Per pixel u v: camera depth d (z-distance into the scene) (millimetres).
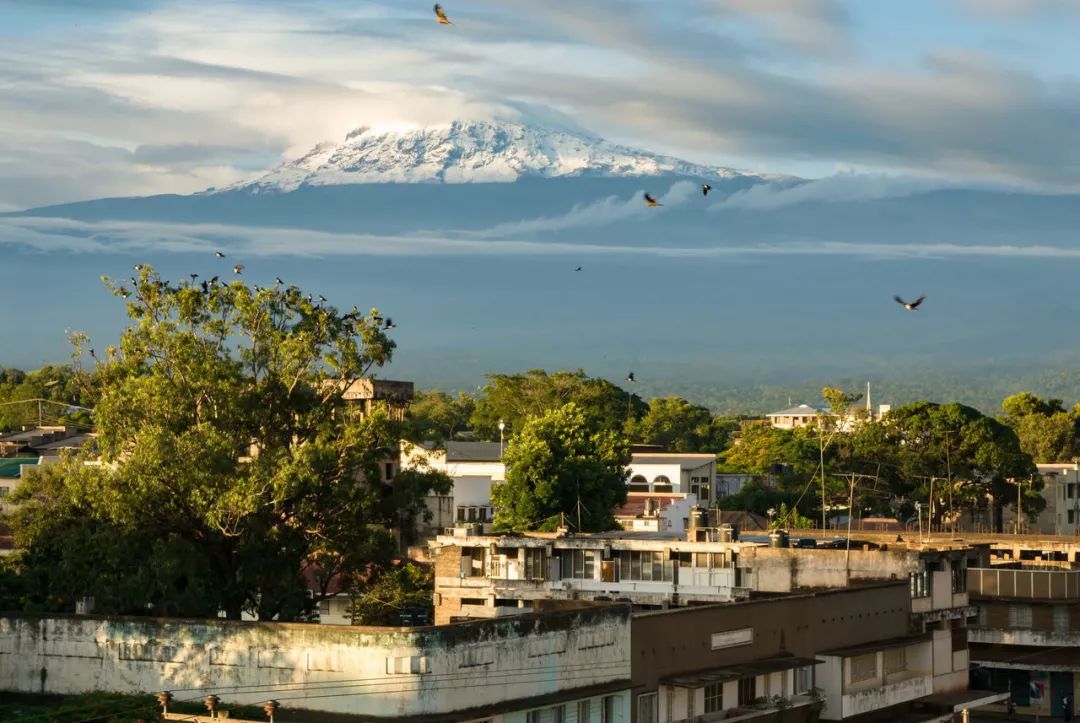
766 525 158875
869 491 177875
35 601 78000
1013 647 100062
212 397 86000
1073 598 98062
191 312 87312
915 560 80875
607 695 57688
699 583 87000
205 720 47000
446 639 51156
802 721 69750
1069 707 100125
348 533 85875
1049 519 188625
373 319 90688
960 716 83562
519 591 90688
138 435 83125
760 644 67875
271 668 52781
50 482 84000
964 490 173250
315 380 89875
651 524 125625
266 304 89250
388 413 91625
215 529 79875
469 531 96750
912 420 179250
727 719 64250
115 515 78688
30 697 57094
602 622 58031
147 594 76688
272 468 80562
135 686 55219
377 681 50750
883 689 74625
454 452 167125
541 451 133500
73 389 178375
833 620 73312
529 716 54344
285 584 83000
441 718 50531
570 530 125062
